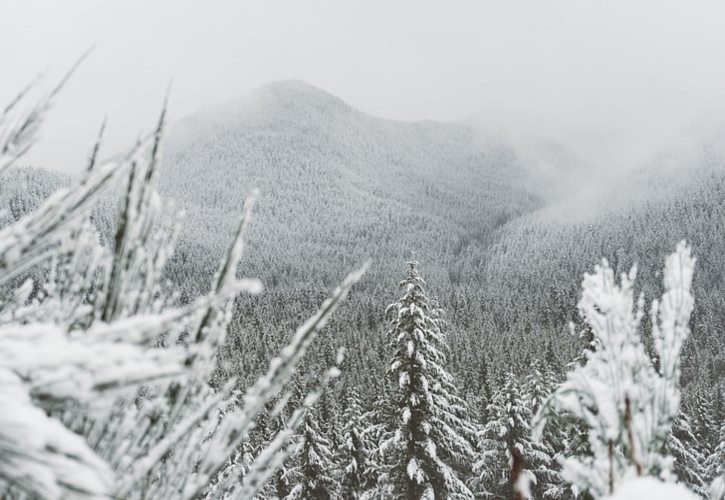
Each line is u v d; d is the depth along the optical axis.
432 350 17.41
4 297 1.43
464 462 18.94
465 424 18.20
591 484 1.93
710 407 42.41
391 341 18.02
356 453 26.94
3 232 1.14
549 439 21.80
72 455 0.87
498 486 23.97
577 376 2.13
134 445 1.46
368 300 150.50
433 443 17.53
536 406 23.98
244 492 1.43
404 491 17.64
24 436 0.85
